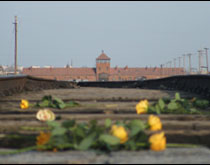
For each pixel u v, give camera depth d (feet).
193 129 31.81
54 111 46.19
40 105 49.60
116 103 58.13
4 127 31.14
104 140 19.36
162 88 153.17
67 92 100.48
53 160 18.84
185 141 26.78
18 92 85.25
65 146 20.83
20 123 32.35
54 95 84.23
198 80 85.92
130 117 38.01
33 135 28.43
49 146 21.18
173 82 130.62
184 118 37.65
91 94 90.27
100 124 32.99
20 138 26.89
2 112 44.98
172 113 41.96
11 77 78.07
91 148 21.17
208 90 72.95
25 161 18.78
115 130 20.08
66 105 50.52
